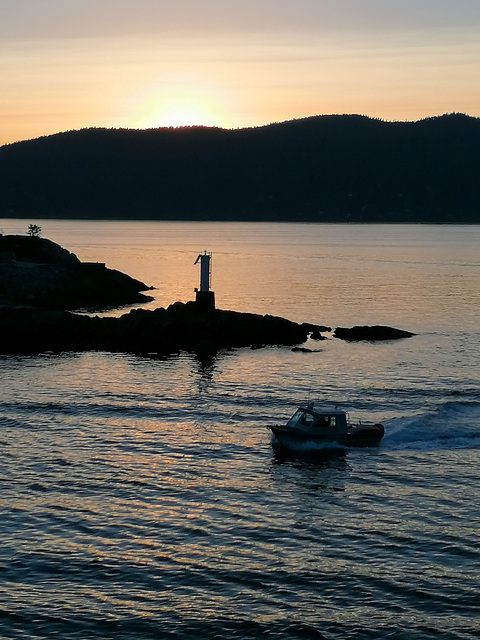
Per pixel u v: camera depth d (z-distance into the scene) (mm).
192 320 155500
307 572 62469
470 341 156875
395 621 56156
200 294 159500
